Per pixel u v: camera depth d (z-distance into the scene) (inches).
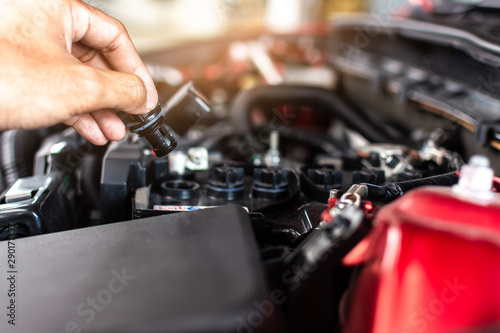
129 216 28.9
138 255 17.6
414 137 43.8
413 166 32.3
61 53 20.1
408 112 50.7
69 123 24.7
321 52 83.2
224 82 76.3
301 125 68.5
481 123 34.3
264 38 87.7
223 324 13.9
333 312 17.4
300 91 57.9
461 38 40.1
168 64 80.2
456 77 46.9
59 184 28.8
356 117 55.6
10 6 19.7
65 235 20.1
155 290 15.3
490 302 13.0
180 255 17.2
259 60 76.1
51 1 20.8
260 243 23.2
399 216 13.7
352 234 16.3
